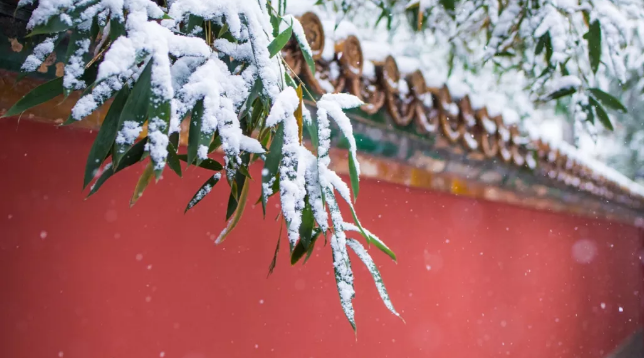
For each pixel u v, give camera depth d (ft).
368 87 10.18
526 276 17.47
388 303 7.39
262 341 10.60
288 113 7.09
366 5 14.33
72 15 6.63
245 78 7.13
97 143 6.93
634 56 15.94
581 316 21.27
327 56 9.52
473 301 14.67
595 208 20.59
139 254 9.44
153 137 6.08
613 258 24.61
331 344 11.55
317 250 11.47
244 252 10.46
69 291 8.89
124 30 6.75
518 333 16.85
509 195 14.74
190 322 9.82
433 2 13.64
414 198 13.21
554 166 14.40
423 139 11.23
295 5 9.33
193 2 6.91
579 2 12.89
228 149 6.88
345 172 11.29
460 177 12.78
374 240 7.61
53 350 8.75
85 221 9.06
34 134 8.77
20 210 8.63
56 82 7.06
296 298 11.09
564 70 13.66
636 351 26.11
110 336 9.14
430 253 13.52
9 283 8.52
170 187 9.78
